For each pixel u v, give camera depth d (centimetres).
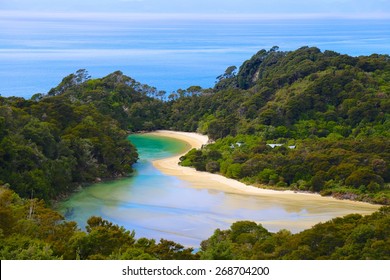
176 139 17662
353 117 14912
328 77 16300
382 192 9988
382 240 5212
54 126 12112
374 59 17988
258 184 11138
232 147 14075
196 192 10425
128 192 10412
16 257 4116
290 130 14875
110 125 14288
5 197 6044
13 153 9162
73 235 5347
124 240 5450
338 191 10150
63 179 10112
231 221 8369
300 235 5622
